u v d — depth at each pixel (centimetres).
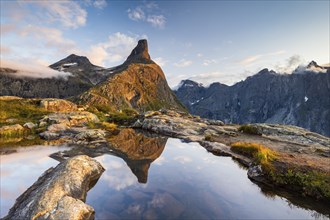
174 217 1197
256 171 1878
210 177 1884
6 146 3095
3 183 1652
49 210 1109
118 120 7506
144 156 2627
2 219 1134
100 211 1249
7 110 5666
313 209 1363
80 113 5619
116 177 1831
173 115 7131
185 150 3027
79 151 2820
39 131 4119
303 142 3362
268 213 1291
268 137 3875
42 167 2078
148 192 1532
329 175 1634
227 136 4050
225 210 1302
